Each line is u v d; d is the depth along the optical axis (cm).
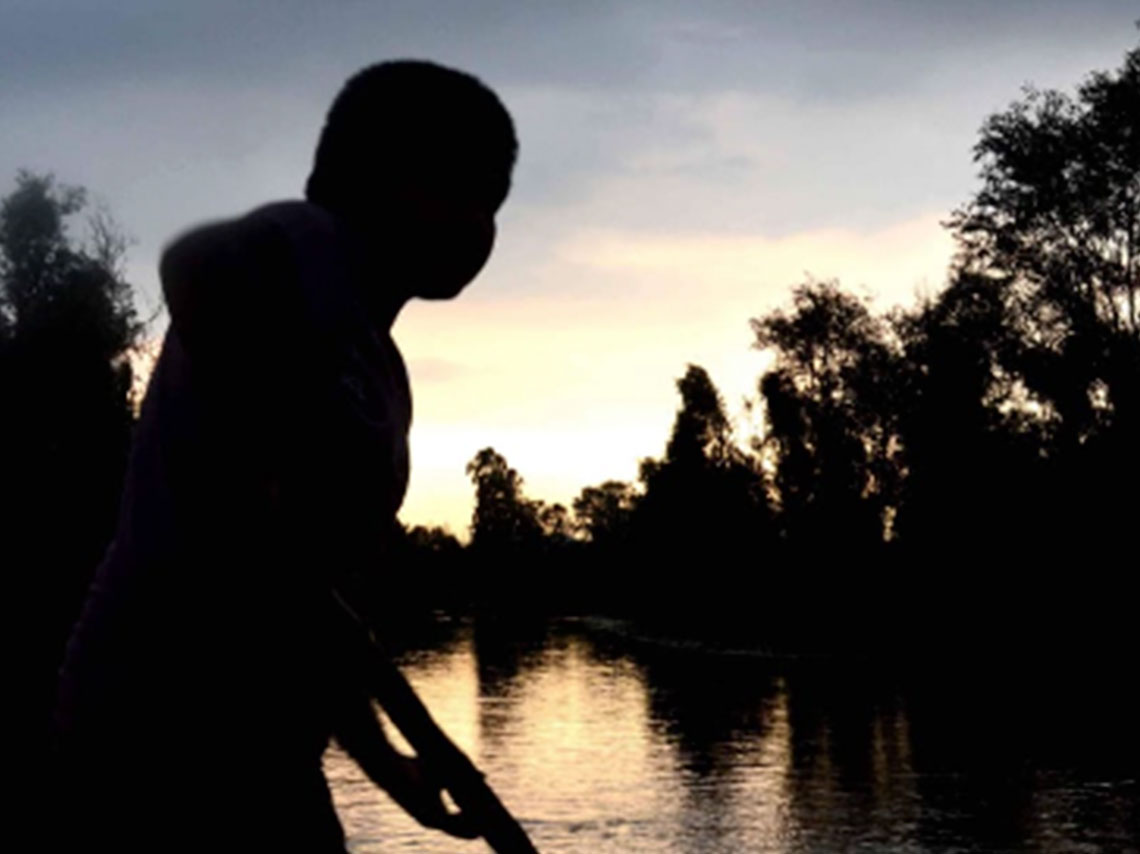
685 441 8412
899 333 5819
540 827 1558
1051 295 4453
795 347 6688
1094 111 4391
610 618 10819
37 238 4069
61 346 3941
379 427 165
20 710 1443
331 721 169
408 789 186
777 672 4681
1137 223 4375
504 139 175
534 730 2762
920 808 1698
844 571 6588
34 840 163
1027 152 4394
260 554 154
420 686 4016
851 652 5656
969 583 5081
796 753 2350
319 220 165
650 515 8862
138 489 160
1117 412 4444
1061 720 2917
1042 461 4722
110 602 160
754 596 7838
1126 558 4550
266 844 164
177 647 158
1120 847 1417
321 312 159
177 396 158
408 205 170
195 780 160
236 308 153
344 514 164
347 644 161
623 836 1495
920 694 3722
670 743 2517
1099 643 4653
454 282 175
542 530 15938
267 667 161
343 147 171
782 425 6731
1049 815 1633
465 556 15775
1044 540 4734
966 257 4569
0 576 3494
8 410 3862
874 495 6562
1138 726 2753
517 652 5991
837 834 1501
